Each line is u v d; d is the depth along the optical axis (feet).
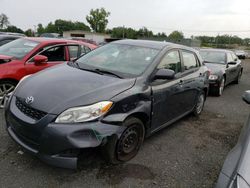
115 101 9.89
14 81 16.40
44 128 9.05
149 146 13.12
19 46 18.60
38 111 9.37
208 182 10.51
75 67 12.87
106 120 9.55
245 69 61.72
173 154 12.57
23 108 9.93
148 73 12.01
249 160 6.46
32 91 10.21
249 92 10.75
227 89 31.30
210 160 12.37
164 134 14.92
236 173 6.31
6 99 11.94
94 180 9.86
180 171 11.11
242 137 8.18
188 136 14.99
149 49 13.74
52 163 9.15
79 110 9.20
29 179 9.59
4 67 16.07
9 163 10.43
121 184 9.78
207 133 15.75
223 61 29.63
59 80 10.84
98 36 217.56
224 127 17.08
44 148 9.14
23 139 9.84
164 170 11.05
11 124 10.32
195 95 17.04
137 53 13.46
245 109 22.09
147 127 12.00
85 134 9.12
